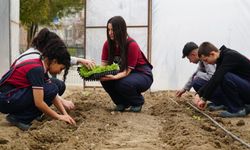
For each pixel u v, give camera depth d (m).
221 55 6.85
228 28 11.91
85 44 12.73
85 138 5.05
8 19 10.77
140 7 12.27
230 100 7.12
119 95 7.15
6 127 5.73
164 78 12.25
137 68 7.11
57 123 5.39
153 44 12.25
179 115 6.89
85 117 6.42
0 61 10.72
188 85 8.13
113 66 6.78
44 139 4.89
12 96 5.53
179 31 12.13
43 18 25.05
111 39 6.89
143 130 5.73
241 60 6.89
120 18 6.75
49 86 5.64
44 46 5.46
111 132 5.53
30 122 5.77
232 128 5.95
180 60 12.18
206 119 6.64
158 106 7.95
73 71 22.55
